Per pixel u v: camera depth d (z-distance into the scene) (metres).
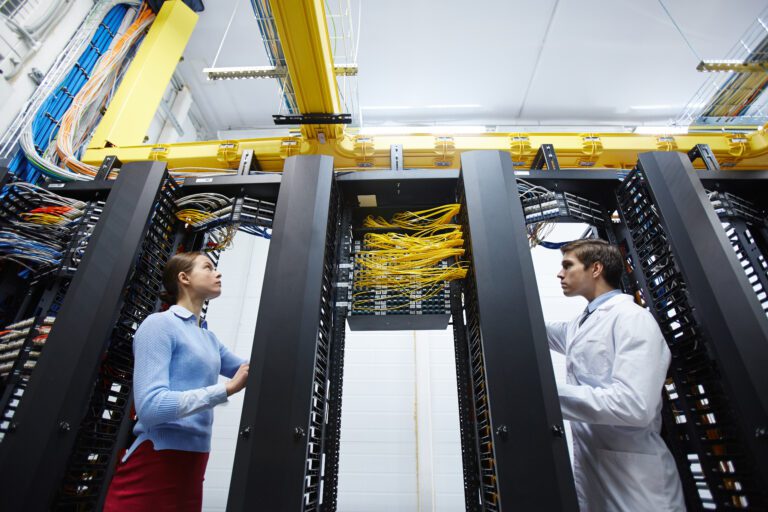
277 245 1.22
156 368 0.97
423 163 1.90
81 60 2.57
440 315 1.49
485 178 1.34
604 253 1.28
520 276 1.15
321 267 1.19
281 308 1.10
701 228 1.24
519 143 1.83
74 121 2.23
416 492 3.10
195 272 1.23
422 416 3.33
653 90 4.20
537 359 1.03
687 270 1.21
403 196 1.65
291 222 1.26
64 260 1.47
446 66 4.07
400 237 1.61
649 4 3.50
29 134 2.01
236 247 4.04
